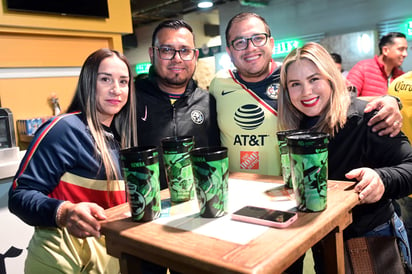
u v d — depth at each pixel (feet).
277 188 3.07
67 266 3.51
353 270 3.10
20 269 6.82
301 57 3.70
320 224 2.16
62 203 2.87
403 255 3.34
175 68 5.16
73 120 3.67
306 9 19.89
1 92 9.07
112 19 10.57
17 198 3.23
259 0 21.72
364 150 3.65
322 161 2.31
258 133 5.14
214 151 2.59
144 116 5.20
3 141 6.85
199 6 22.97
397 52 10.27
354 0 17.83
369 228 3.68
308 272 6.73
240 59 5.21
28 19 8.77
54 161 3.50
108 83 3.75
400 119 3.45
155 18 26.00
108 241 2.50
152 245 2.06
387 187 2.96
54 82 10.09
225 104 5.39
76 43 10.36
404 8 16.19
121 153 2.43
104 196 3.72
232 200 2.79
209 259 1.79
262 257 1.75
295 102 3.90
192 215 2.54
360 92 10.94
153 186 2.45
